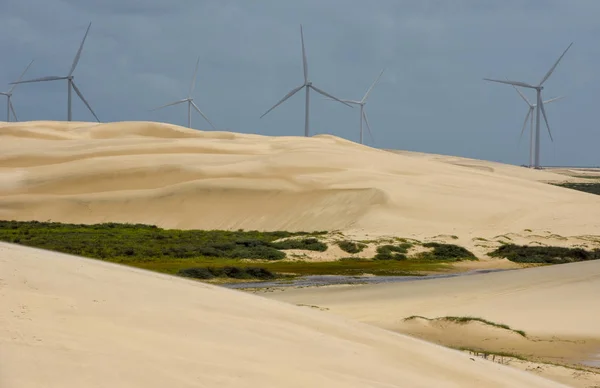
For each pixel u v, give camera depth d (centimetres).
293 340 2120
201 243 10812
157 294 2195
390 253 10112
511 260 10112
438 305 5238
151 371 1589
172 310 2073
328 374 1884
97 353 1609
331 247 10269
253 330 2111
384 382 1955
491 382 2303
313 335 2241
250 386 1648
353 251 10106
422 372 2197
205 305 2220
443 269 8981
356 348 2227
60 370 1484
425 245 10669
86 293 2016
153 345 1758
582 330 4519
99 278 2194
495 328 4409
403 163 19075
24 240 10438
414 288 6038
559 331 4488
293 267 8781
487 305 5244
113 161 18525
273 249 9944
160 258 9138
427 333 4362
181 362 1689
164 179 17375
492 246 11119
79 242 10400
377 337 2472
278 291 6078
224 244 10319
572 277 6334
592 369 3516
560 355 3925
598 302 5309
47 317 1766
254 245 10394
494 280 6319
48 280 2030
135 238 11350
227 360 1788
